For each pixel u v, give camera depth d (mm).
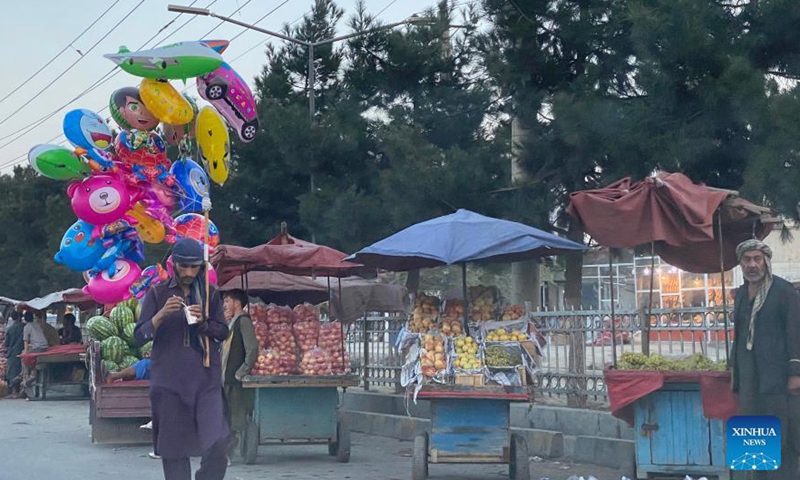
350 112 18609
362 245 16812
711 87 11195
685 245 9297
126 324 13727
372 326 15992
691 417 8398
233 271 12352
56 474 10195
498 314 9570
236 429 10992
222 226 22406
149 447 12797
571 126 12453
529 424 12094
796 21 11445
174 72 9664
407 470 10500
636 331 11055
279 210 22906
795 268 26500
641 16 11297
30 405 20281
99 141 10969
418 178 14273
